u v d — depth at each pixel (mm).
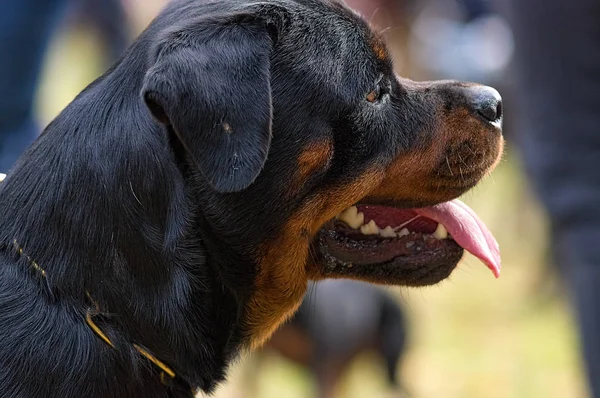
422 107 6629
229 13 5848
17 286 5598
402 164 6543
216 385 6207
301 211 6160
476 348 15320
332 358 10914
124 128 5812
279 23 6070
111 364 5531
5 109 10078
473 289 18219
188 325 5816
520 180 19109
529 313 16891
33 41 10117
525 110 7898
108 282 5648
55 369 5414
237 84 5547
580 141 7535
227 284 6102
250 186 5965
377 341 11469
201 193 5871
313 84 6102
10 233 5773
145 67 5914
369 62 6363
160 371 5781
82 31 17578
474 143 6746
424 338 15742
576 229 7566
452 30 19766
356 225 6785
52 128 5992
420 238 6844
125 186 5723
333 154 6227
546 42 7590
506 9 8266
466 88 6867
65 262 5637
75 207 5703
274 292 6336
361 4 15281
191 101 5410
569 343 15062
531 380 13773
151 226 5730
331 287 10938
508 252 19781
